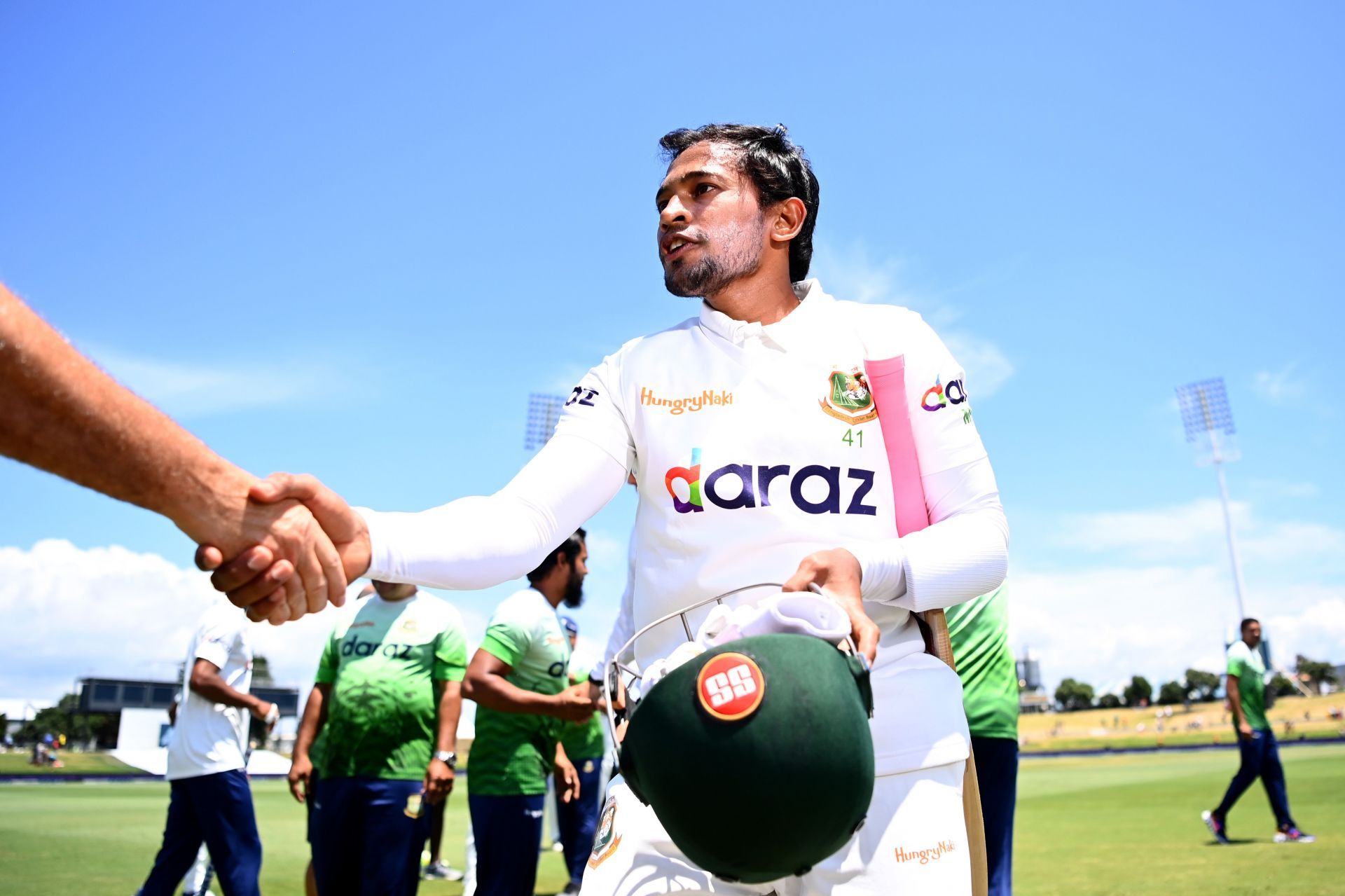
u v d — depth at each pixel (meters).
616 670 1.57
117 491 1.12
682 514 1.75
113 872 7.43
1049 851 8.07
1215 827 8.48
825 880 1.55
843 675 1.30
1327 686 92.69
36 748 44.66
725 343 1.83
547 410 30.47
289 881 7.30
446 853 9.33
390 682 4.43
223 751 5.05
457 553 1.57
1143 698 103.25
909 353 1.83
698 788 1.23
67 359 1.00
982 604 4.04
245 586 1.29
